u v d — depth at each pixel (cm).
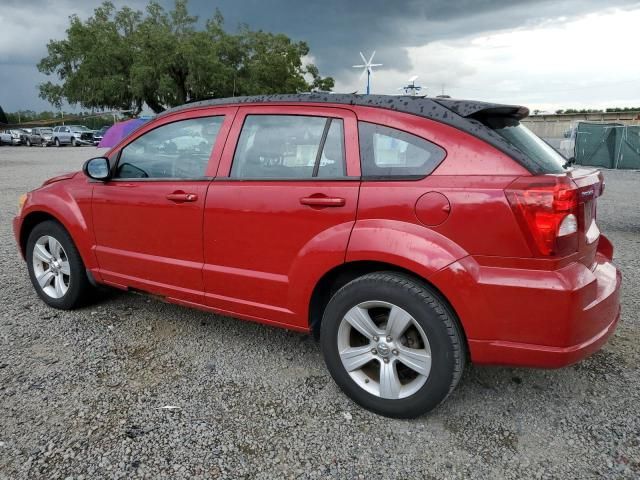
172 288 347
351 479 230
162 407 282
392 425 269
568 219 231
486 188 237
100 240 383
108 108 4216
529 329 236
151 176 358
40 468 232
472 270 239
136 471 232
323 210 276
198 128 340
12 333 375
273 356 346
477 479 230
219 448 249
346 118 283
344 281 291
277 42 4572
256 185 303
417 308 251
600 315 249
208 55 3925
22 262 566
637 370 325
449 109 264
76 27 4100
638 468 236
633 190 1254
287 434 261
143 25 4147
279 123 306
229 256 315
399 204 255
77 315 412
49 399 288
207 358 341
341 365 282
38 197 415
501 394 299
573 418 275
